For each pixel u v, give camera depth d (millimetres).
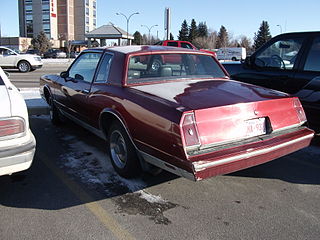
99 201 3428
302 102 5199
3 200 3428
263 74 5758
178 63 4379
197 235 2854
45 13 81500
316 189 3785
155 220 3082
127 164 3744
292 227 2990
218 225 3010
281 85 5488
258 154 3230
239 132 3254
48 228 2930
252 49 92812
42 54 60375
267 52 5812
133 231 2902
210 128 3062
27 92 9375
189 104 3152
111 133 4023
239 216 3168
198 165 2854
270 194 3643
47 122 6680
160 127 3115
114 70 4070
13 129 3133
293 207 3355
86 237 2809
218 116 3117
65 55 55125
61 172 4145
